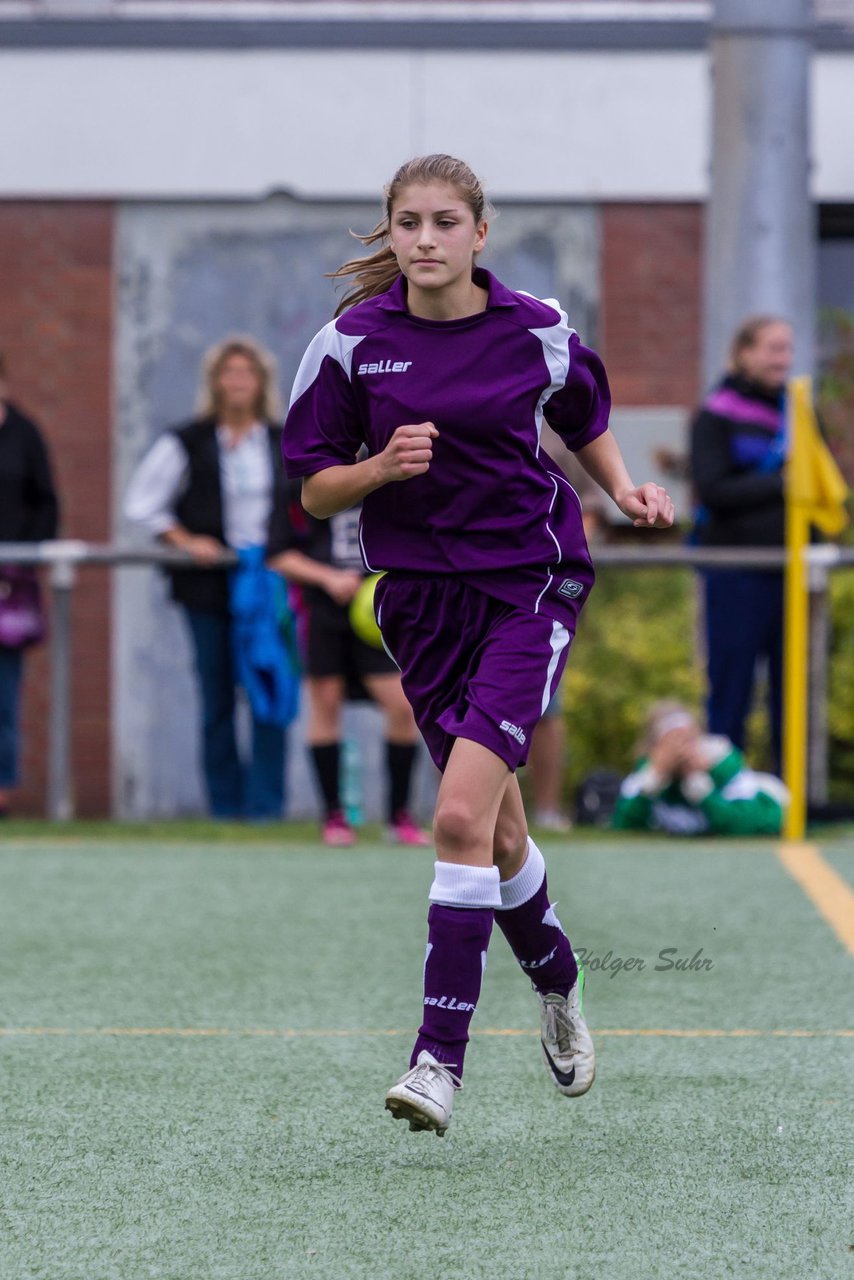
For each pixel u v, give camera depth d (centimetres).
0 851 2806
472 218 1336
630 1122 1377
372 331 1359
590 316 4462
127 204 4450
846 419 4603
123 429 4472
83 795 4478
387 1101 1257
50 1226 1143
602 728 4103
